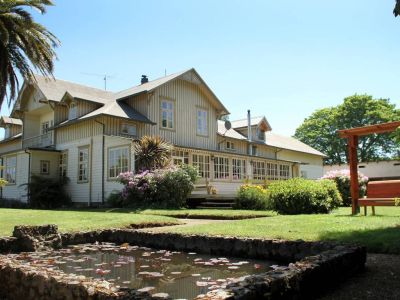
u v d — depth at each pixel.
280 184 12.61
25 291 3.82
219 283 4.57
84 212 14.09
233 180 23.33
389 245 5.44
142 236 7.80
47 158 23.23
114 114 20.06
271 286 3.02
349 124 50.09
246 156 25.09
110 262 6.03
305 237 6.18
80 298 3.14
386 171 31.83
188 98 24.86
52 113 26.77
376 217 9.09
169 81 22.91
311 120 55.16
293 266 3.61
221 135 27.08
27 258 6.37
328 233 6.47
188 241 7.03
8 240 6.93
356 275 4.28
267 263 5.77
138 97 22.62
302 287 3.40
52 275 3.62
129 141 18.83
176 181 16.95
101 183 20.17
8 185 24.97
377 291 3.66
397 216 9.46
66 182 22.50
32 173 22.58
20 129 33.03
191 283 4.60
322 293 3.66
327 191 12.39
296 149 36.06
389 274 4.25
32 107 26.95
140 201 17.16
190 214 12.60
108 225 9.05
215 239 6.65
